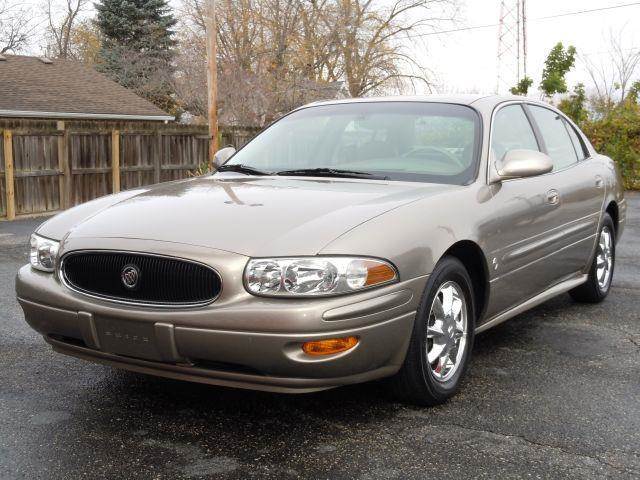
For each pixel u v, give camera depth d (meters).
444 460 2.92
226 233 3.10
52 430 3.20
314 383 2.99
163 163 16.16
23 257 8.37
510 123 4.59
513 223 4.02
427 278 3.27
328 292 2.92
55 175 14.01
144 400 3.57
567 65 19.22
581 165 5.32
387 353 3.14
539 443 3.09
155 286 3.08
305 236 3.02
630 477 2.79
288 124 4.79
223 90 25.12
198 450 3.00
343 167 4.19
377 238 3.10
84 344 3.37
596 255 5.53
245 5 28.30
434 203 3.50
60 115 20.41
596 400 3.63
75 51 49.28
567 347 4.58
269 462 2.89
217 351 2.94
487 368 4.14
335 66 29.25
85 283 3.26
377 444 3.07
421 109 4.44
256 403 3.53
